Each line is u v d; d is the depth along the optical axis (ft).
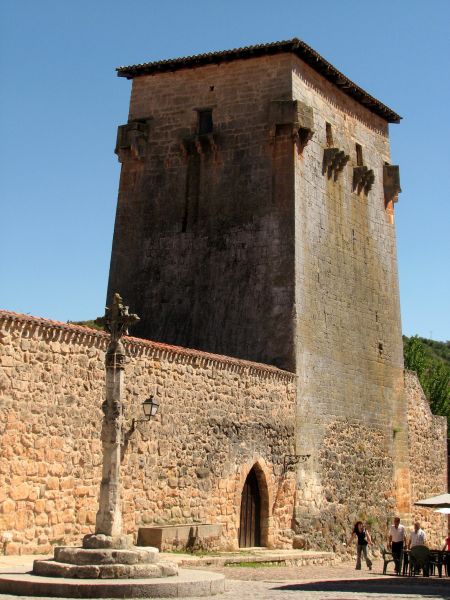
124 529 77.00
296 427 106.63
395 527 96.84
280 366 108.99
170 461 83.51
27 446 68.28
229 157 120.06
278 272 112.68
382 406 130.72
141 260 122.93
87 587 48.06
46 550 68.90
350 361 122.93
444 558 92.68
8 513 66.18
